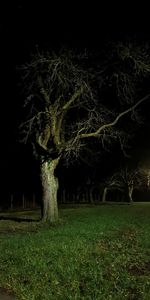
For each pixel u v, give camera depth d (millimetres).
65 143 27609
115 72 29094
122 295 10117
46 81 27453
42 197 28688
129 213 35406
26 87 28641
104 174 56750
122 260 14156
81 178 58000
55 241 17625
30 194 56000
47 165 28547
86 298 9812
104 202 55594
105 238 19344
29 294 10062
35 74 27375
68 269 12305
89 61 29000
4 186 54000
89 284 10930
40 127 28062
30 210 44875
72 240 17938
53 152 27984
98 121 29344
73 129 30156
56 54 27156
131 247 17094
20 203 54062
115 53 28453
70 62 26844
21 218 32094
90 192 56938
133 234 21469
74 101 29375
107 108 31922
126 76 29062
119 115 29609
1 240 18688
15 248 16109
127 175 56469
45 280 11305
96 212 36719
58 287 10695
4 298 9961
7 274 11875
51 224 26406
